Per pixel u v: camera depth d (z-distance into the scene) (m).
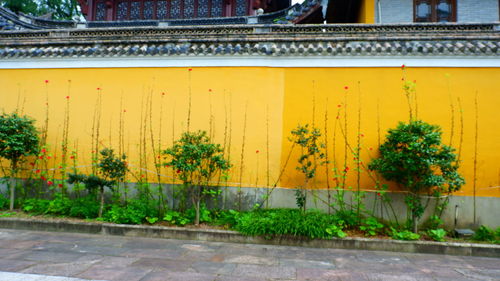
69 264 4.69
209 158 6.91
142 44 8.22
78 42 8.36
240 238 6.20
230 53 7.69
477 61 7.10
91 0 14.24
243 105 7.64
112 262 4.83
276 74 7.63
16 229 6.75
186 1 13.84
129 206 6.96
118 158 7.29
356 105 7.37
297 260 5.22
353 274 4.61
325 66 7.52
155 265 4.75
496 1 9.88
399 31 7.89
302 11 11.16
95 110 8.09
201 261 5.00
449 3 10.12
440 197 6.66
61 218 6.91
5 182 7.98
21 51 8.27
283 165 7.41
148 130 7.88
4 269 4.41
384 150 6.71
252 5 13.38
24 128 7.50
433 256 5.70
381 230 6.59
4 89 8.43
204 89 7.80
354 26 8.01
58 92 8.26
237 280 4.24
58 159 8.08
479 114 7.04
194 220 6.82
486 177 6.92
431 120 7.13
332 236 6.08
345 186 7.20
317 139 7.36
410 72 7.29
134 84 8.04
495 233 6.42
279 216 6.38
